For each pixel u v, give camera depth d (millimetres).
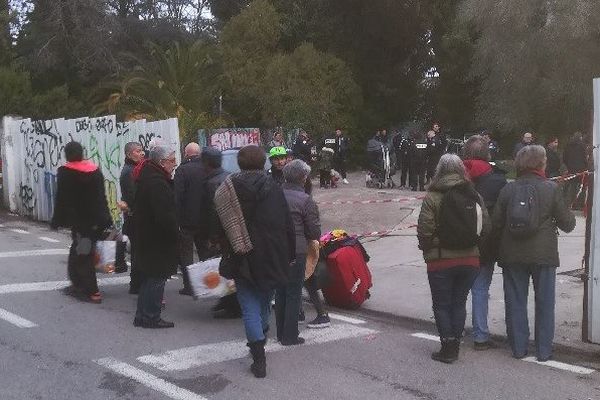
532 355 6484
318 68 29453
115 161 12836
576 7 25984
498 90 29469
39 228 14516
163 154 7059
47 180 15047
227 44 30156
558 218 6160
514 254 6199
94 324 7320
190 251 8531
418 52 34750
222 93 27328
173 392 5418
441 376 5879
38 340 6723
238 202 5703
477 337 6641
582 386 5676
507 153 32406
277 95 28328
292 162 6855
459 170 6082
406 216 13992
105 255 8258
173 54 21453
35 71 30125
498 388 5609
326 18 32312
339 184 22453
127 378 5723
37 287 8938
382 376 5863
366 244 12016
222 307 7742
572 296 8281
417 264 10359
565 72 27172
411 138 19734
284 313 6750
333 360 6289
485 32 28938
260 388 5527
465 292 6246
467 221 5984
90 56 29781
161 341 6770
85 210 8156
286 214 5906
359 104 30531
